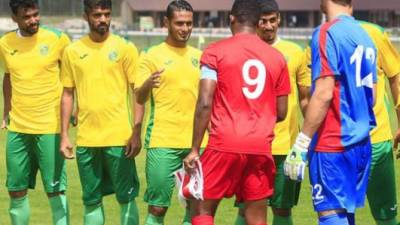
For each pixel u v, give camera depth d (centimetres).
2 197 3400
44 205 3275
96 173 2547
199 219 2089
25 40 2614
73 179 3775
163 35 13938
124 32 14325
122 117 2520
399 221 2980
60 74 2609
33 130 2600
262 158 2070
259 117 2067
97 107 2503
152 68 2477
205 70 2052
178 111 2473
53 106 2611
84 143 2517
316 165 2056
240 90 2053
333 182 2041
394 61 2431
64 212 2641
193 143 2048
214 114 2069
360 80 2045
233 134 2047
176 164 2484
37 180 3709
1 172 3969
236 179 2080
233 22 2120
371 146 2220
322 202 2053
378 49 2416
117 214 3131
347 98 2033
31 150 2638
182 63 2481
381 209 2547
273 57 2092
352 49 2025
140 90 2388
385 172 2500
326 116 2039
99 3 2478
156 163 2472
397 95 2447
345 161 2039
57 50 2623
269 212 3117
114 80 2517
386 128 2481
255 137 2053
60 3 17775
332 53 2003
